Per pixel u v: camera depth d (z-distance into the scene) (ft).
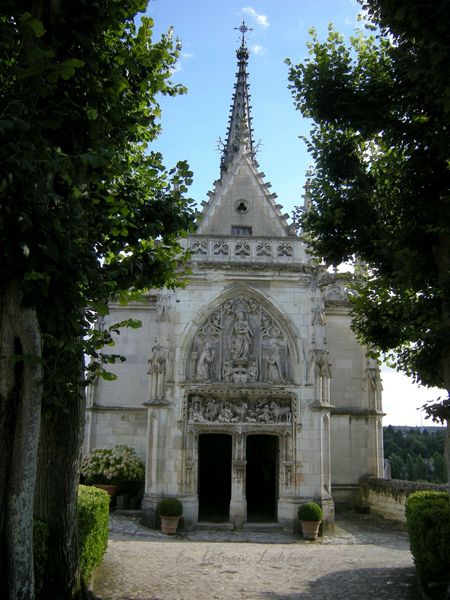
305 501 72.59
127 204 35.12
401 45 31.09
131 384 89.61
